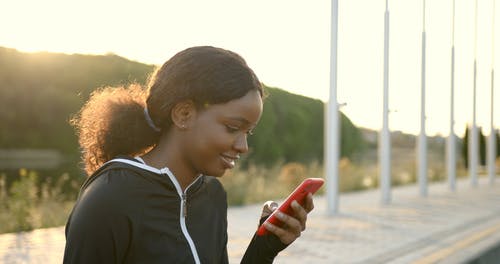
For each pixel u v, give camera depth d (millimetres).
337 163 12953
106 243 1416
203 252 1627
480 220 12352
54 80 48875
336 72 12641
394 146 50062
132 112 1583
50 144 50219
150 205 1477
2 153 49719
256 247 1797
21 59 50531
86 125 1639
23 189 11719
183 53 1533
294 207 1665
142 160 1537
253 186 16703
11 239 8945
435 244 9016
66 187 17094
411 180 25828
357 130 40562
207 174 1550
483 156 43094
